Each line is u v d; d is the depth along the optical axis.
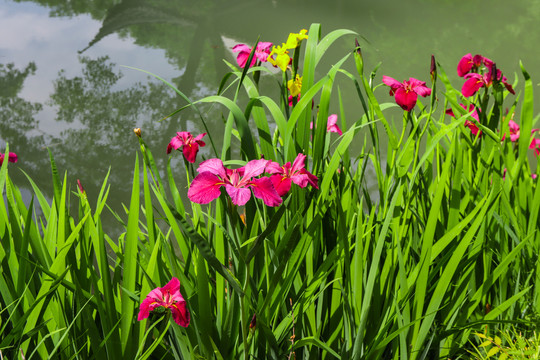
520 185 2.45
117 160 5.36
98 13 10.52
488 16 10.55
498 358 2.03
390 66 8.05
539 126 5.62
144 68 7.74
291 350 1.79
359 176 2.41
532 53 8.45
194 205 2.08
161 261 1.88
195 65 7.91
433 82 2.10
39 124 6.13
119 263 2.13
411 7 11.18
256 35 9.41
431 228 1.85
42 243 1.86
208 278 1.83
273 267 1.84
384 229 1.80
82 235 1.82
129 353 1.75
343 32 2.09
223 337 1.78
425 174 2.41
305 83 2.00
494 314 1.98
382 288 1.95
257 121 2.02
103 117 6.26
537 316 2.14
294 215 1.81
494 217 2.20
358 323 1.88
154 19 10.12
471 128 2.53
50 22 9.88
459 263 2.00
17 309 1.73
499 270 1.93
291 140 1.94
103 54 8.32
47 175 5.07
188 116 6.22
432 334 2.00
